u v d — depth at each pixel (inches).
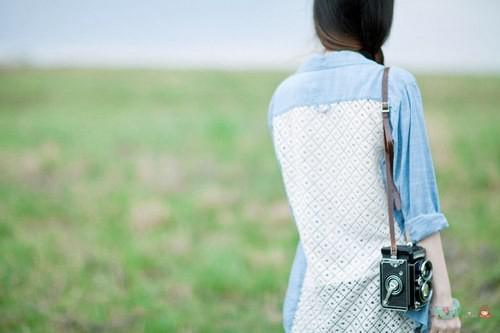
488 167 333.7
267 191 326.6
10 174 373.7
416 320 68.7
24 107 674.2
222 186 340.5
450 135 417.1
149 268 228.1
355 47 73.8
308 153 71.6
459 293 171.3
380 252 70.2
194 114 593.9
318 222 71.1
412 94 69.2
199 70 950.4
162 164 394.6
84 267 223.3
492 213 265.1
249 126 509.0
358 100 70.3
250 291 199.9
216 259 224.8
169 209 294.2
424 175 67.8
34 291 198.5
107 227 275.0
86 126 533.0
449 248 222.4
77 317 181.5
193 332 169.5
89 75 904.9
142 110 637.9
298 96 72.8
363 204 70.3
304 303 72.5
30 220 289.1
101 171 381.4
